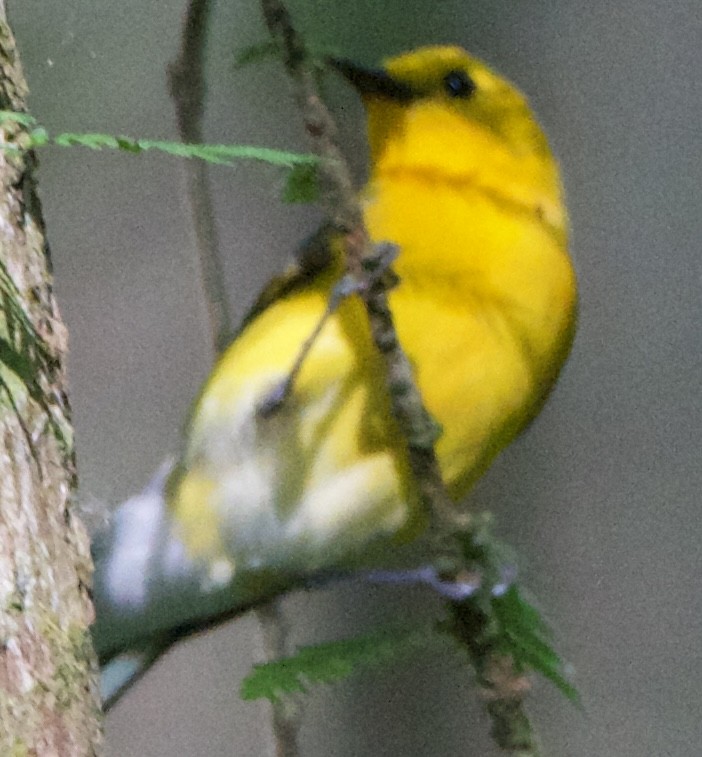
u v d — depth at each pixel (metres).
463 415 2.95
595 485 3.05
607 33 3.06
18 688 2.88
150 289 3.02
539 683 3.04
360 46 2.97
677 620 3.04
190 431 2.95
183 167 2.98
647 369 3.06
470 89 2.97
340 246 2.94
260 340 2.95
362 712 3.03
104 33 2.99
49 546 2.89
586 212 3.06
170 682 3.02
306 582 2.95
